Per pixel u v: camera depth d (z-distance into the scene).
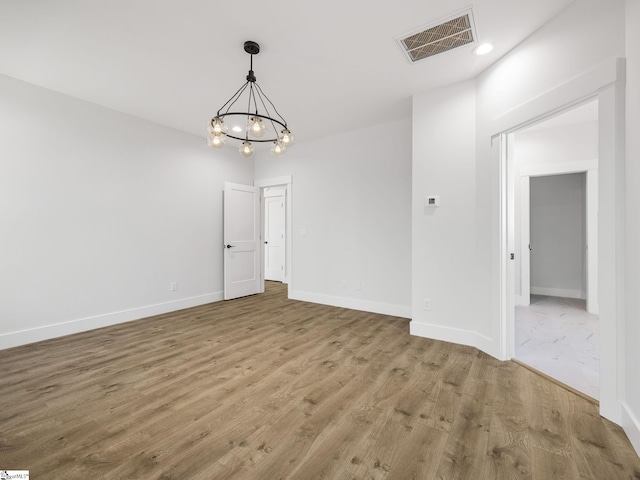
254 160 5.43
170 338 3.06
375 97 3.18
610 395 1.67
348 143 4.32
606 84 1.67
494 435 1.56
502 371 2.30
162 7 1.92
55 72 2.73
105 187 3.50
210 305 4.52
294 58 2.49
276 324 3.54
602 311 1.70
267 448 1.47
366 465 1.36
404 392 2.00
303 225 4.81
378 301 4.07
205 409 1.80
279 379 2.18
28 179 2.93
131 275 3.75
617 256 1.62
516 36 2.20
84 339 3.04
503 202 2.47
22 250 2.90
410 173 3.81
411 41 2.28
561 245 5.14
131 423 1.67
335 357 2.57
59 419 1.71
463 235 2.83
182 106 3.46
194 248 4.50
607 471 1.32
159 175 4.04
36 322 2.99
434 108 2.99
